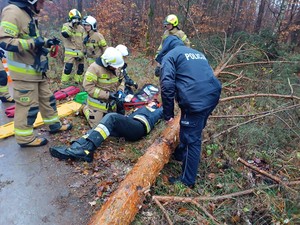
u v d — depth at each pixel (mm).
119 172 3037
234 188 2758
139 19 10789
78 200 2625
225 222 2396
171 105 2512
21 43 2713
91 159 3176
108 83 3799
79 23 5422
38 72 3121
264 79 5527
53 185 2803
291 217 2381
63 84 5734
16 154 3287
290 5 11453
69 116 4301
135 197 2299
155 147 2879
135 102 4508
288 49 7719
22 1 2748
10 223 2330
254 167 2848
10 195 2641
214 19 10398
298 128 3740
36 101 3232
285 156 3352
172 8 9766
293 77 5555
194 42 7887
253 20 13609
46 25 13086
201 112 2479
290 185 2738
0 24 2686
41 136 3705
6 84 4754
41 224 2340
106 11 10023
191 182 2764
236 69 6379
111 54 3572
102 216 2045
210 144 3459
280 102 4660
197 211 2469
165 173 3037
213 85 2504
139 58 8281
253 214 2469
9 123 3957
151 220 2340
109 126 3232
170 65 2447
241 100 4852
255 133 3609
